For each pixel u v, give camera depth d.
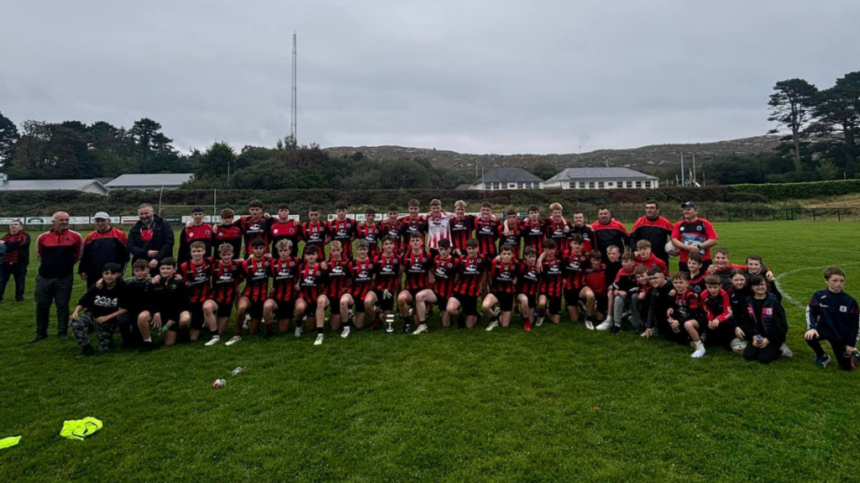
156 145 89.69
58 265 6.51
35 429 3.87
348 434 3.67
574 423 3.81
